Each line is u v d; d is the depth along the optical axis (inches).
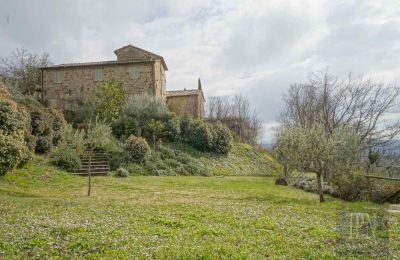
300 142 665.6
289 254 274.8
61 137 1008.9
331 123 1205.1
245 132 2074.3
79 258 245.6
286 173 1052.5
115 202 541.6
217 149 1413.6
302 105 1449.3
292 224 403.2
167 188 780.6
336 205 591.5
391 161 952.9
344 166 687.7
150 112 1348.4
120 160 1056.2
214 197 663.8
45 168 839.1
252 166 1435.8
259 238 326.6
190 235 328.8
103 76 1530.5
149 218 405.1
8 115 709.3
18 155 708.7
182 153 1273.4
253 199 650.2
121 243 287.1
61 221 370.3
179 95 1790.1
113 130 1230.9
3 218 370.9
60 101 1525.6
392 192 723.4
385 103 1183.6
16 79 1841.8
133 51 1652.3
